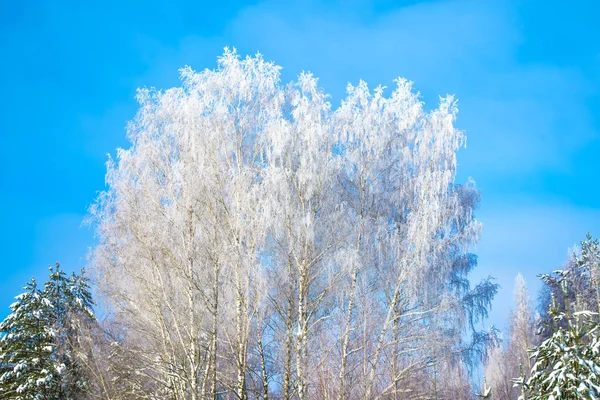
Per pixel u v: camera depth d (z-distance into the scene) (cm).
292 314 2191
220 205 2173
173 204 2177
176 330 2089
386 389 2111
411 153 2500
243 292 2044
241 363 2022
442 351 2219
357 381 2167
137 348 2120
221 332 2112
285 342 2117
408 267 2255
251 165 2281
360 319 2208
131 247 2109
